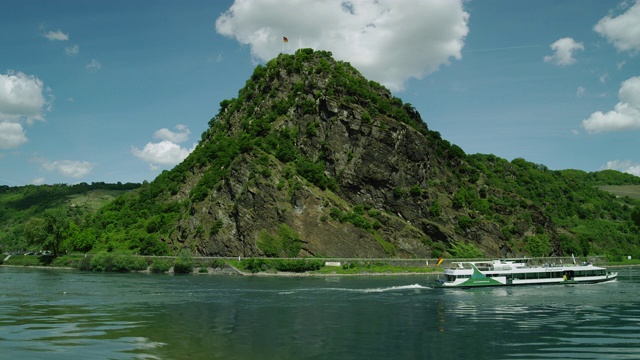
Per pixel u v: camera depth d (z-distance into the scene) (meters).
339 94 184.12
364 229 150.88
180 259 142.00
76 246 181.38
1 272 142.25
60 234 182.50
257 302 72.81
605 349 43.06
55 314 60.59
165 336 47.88
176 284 101.81
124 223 183.62
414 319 58.09
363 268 137.12
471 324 54.81
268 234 144.62
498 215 180.50
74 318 57.66
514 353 41.75
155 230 170.62
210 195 163.75
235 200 153.75
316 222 148.25
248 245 143.62
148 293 84.00
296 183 154.38
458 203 173.12
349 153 170.88
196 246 152.00
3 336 46.84
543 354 41.41
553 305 69.88
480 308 66.94
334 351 42.25
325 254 143.50
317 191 157.88
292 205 150.88
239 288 93.25
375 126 172.25
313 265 135.62
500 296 80.62
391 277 125.38
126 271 147.50
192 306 68.31
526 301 74.19
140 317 58.81
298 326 53.47
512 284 96.38
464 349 43.09
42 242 181.88
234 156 177.00
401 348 43.41
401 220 160.38
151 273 140.12
